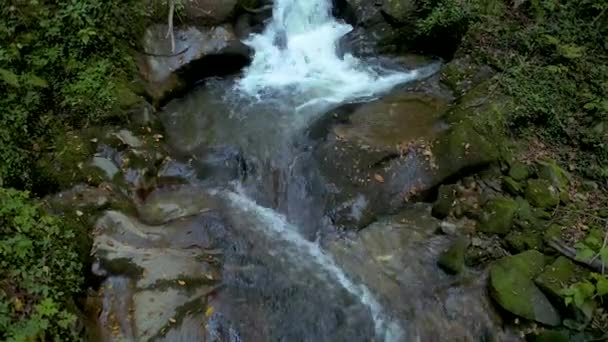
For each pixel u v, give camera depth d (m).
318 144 7.59
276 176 7.41
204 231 6.51
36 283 4.93
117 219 6.31
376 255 6.35
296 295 5.85
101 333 5.21
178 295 5.61
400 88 8.96
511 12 9.69
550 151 7.56
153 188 7.08
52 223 5.59
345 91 8.91
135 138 7.32
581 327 5.41
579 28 8.98
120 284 5.63
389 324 5.67
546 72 8.37
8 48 6.99
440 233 6.59
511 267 5.92
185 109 8.35
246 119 8.16
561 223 6.46
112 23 7.92
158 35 8.54
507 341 5.56
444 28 9.23
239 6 9.25
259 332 5.48
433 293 5.93
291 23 9.89
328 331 5.59
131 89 7.76
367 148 7.38
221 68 8.98
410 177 7.12
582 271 5.87
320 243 6.59
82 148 6.86
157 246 6.17
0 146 6.25
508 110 7.82
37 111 6.91
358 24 9.80
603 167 7.22
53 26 7.46
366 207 6.90
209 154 7.59
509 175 7.08
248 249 6.38
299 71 9.38
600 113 7.70
